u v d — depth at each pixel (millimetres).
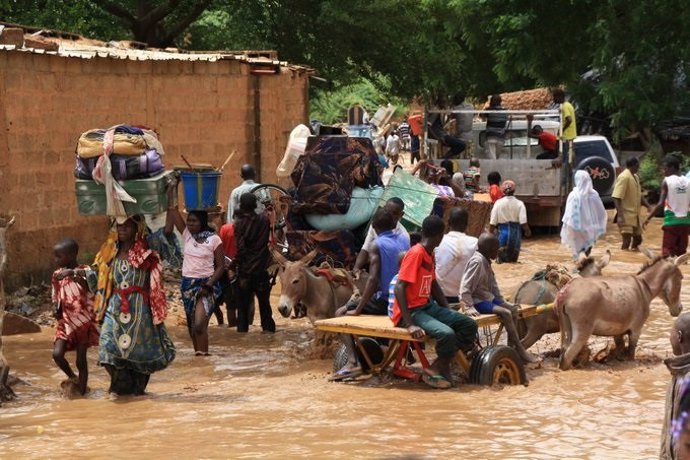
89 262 19078
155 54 21438
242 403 11281
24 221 17422
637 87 35812
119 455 9242
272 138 24484
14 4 31875
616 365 13203
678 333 6711
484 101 46406
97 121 19375
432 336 11617
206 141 22359
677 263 13320
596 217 21391
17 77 17266
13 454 9320
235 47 36375
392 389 11898
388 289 12570
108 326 11617
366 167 14828
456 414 10695
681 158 36094
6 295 16781
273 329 15836
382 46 36094
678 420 6133
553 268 13789
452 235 13195
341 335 12555
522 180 26797
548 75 39062
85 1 32625
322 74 36125
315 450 9359
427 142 28047
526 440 9750
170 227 13852
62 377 12836
